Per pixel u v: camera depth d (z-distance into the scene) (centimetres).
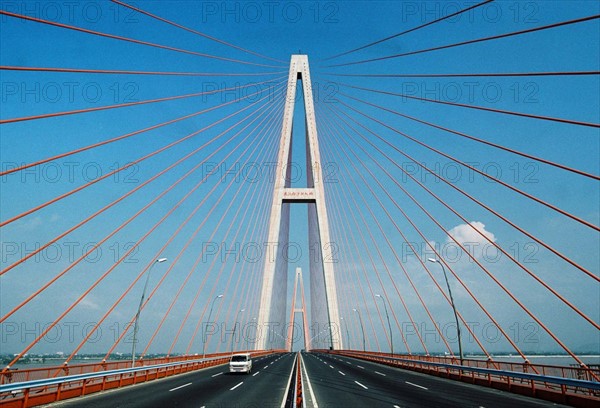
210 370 4269
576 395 1844
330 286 7319
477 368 2802
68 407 1742
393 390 2383
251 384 2709
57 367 2055
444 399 2003
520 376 2275
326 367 4553
